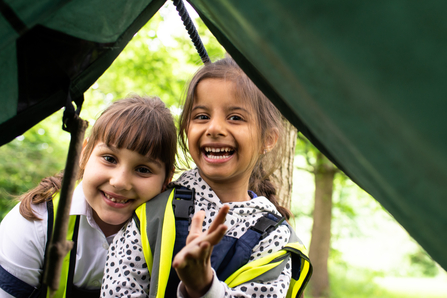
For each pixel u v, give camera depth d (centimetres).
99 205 137
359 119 47
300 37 46
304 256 133
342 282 1393
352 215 1291
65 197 76
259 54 56
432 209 47
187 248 81
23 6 59
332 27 44
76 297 145
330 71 46
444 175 44
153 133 137
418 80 42
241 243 128
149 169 139
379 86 44
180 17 127
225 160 135
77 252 145
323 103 49
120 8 89
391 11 41
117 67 611
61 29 83
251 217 137
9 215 151
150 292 111
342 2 43
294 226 183
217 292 95
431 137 43
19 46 80
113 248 132
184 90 168
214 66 145
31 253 140
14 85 83
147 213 130
